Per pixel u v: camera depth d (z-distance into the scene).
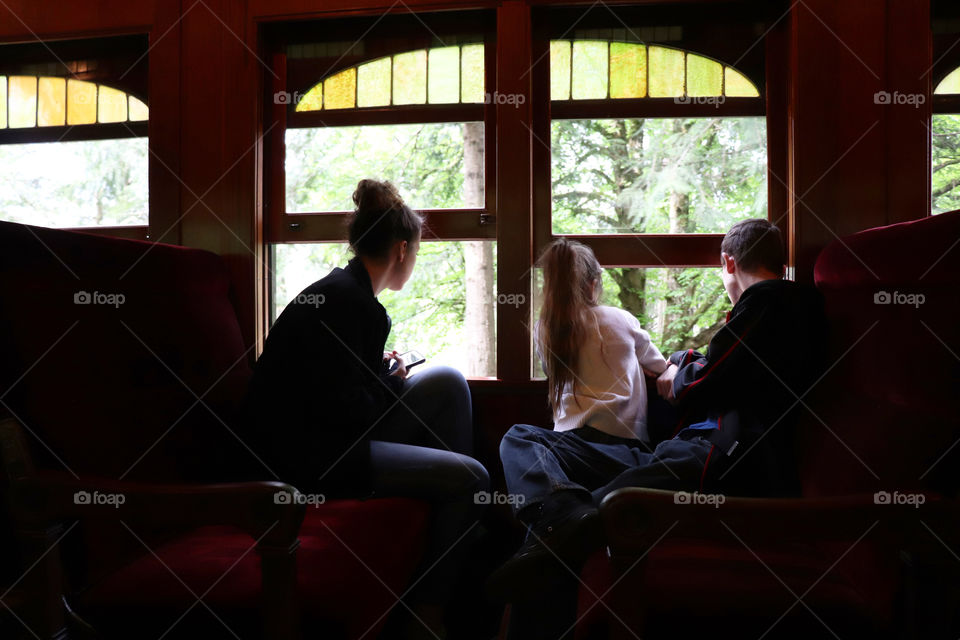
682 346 3.01
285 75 2.20
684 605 1.08
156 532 1.45
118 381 1.45
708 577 1.19
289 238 2.19
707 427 1.59
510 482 1.59
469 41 2.12
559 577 1.37
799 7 1.91
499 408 2.05
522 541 2.05
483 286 3.57
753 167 2.12
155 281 1.65
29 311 1.28
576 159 2.24
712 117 2.04
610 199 2.29
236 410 1.83
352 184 2.46
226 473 1.76
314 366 1.58
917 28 1.85
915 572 0.98
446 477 1.65
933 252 1.18
